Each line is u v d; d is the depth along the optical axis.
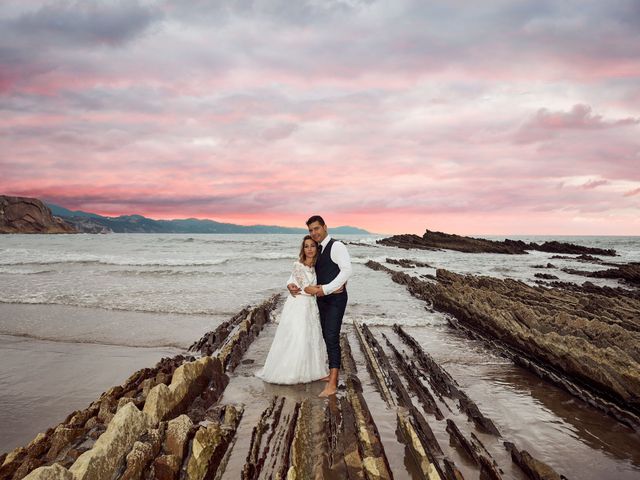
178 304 10.87
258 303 11.18
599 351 5.22
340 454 3.24
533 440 3.83
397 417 4.13
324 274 5.09
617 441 3.84
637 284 20.11
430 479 2.92
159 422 3.47
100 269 19.81
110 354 6.58
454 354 6.90
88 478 2.54
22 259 24.53
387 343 7.14
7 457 3.04
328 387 4.82
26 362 6.11
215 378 4.89
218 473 3.15
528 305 10.04
